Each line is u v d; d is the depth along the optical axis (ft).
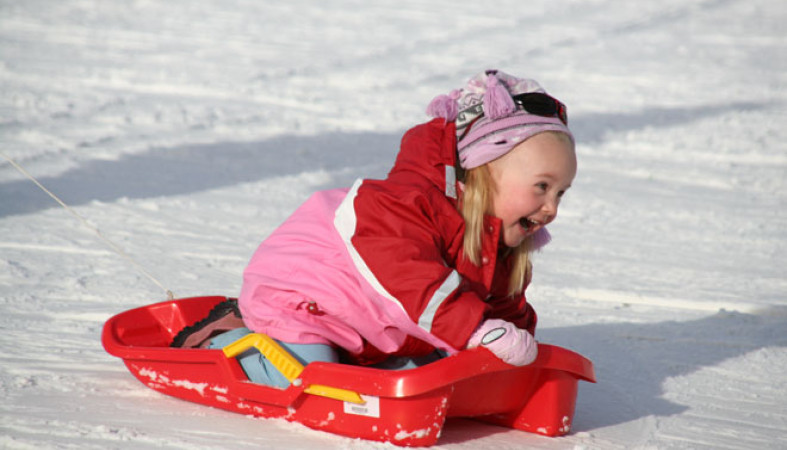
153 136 88.94
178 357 29.63
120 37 150.51
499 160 28.53
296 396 27.27
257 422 28.45
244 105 106.73
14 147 79.92
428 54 148.87
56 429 26.66
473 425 29.91
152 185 71.61
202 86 115.44
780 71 140.26
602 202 74.84
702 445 29.27
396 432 26.32
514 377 28.27
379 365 30.45
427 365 26.04
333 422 27.30
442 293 26.71
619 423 31.22
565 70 137.80
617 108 113.19
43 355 34.86
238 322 33.30
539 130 28.35
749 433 30.86
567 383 28.84
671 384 36.45
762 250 62.28
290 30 167.32
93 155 79.61
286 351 28.40
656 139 98.37
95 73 119.03
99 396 30.37
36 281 45.78
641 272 55.57
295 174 79.00
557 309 47.73
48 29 153.28
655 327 44.88
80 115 95.45
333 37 162.30
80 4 183.42
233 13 183.32
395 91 120.37
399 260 27.07
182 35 156.15
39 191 66.64
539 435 29.09
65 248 52.65
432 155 29.04
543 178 28.27
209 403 29.91
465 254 28.53
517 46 158.61
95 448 25.18
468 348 26.91
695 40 167.63
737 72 138.82
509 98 28.32
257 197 70.54
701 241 64.34
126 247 54.13
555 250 60.39
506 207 28.78
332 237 29.73
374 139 94.38
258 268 31.12
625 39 167.53
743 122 106.93
